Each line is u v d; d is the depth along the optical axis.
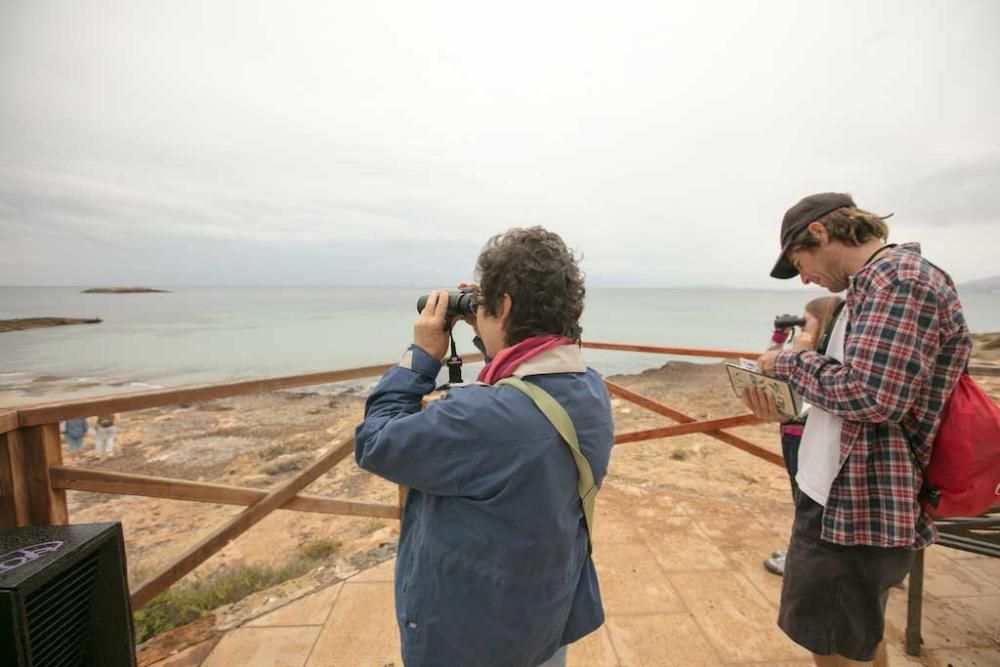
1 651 0.90
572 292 0.96
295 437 9.86
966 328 1.20
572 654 1.96
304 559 3.93
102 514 6.14
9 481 1.47
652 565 2.57
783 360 1.44
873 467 1.27
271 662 1.90
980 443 1.18
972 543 1.86
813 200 1.43
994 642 1.98
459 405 0.86
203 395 1.75
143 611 2.79
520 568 0.88
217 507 6.34
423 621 0.95
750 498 3.56
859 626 1.33
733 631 2.09
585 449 0.91
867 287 1.25
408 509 1.09
